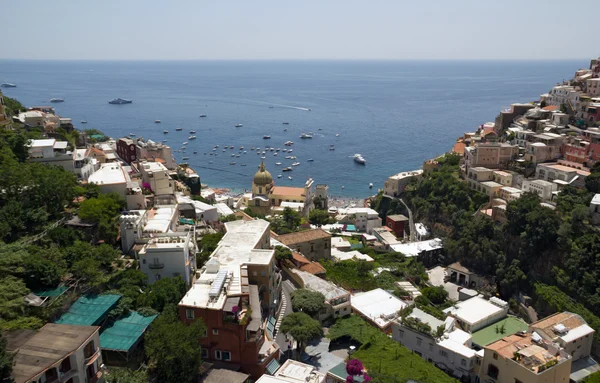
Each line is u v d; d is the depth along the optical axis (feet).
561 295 379.14
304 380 213.66
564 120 630.33
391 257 480.64
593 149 518.37
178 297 246.88
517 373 237.04
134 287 248.32
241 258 276.21
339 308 301.63
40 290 229.45
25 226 278.67
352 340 278.05
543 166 531.50
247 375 215.10
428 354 277.64
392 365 247.70
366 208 642.22
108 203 316.60
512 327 303.68
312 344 268.21
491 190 523.29
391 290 378.12
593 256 376.68
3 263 222.89
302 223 549.95
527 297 402.72
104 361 210.79
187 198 458.50
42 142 391.24
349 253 474.08
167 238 279.69
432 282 449.48
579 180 494.59
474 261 458.09
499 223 470.39
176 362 202.69
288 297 307.37
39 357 172.04
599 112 599.57
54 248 255.70
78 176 382.63
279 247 358.02
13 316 201.67
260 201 614.75
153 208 363.97
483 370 253.24
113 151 580.71
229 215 488.02
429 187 602.85
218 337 224.53
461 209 527.81
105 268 266.98
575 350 279.28
